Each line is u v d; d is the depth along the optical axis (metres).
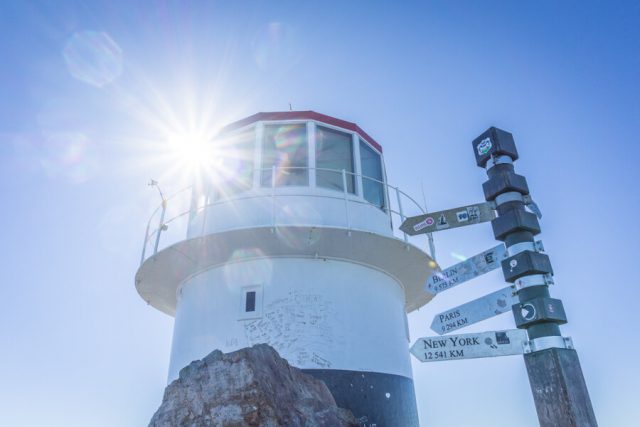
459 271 6.35
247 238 12.13
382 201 15.01
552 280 5.58
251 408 7.00
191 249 12.62
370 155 15.45
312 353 11.52
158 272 13.78
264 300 12.16
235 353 7.77
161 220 13.58
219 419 7.01
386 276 14.14
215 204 13.12
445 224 6.54
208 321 12.52
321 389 9.13
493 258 6.04
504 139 6.39
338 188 13.77
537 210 6.33
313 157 13.76
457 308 6.21
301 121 14.26
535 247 5.77
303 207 12.98
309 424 7.66
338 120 14.74
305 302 12.14
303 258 12.71
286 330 11.76
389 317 13.52
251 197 13.25
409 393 13.21
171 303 15.92
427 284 6.70
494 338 5.70
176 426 7.21
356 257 13.07
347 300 12.59
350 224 13.20
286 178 13.48
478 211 6.35
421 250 13.03
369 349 12.31
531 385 5.32
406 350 14.14
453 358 5.78
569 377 5.06
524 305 5.49
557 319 5.32
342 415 8.72
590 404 5.04
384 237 12.33
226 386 7.33
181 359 12.77
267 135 14.17
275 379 7.94
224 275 12.91
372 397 11.69
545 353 5.23
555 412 4.99
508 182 6.05
